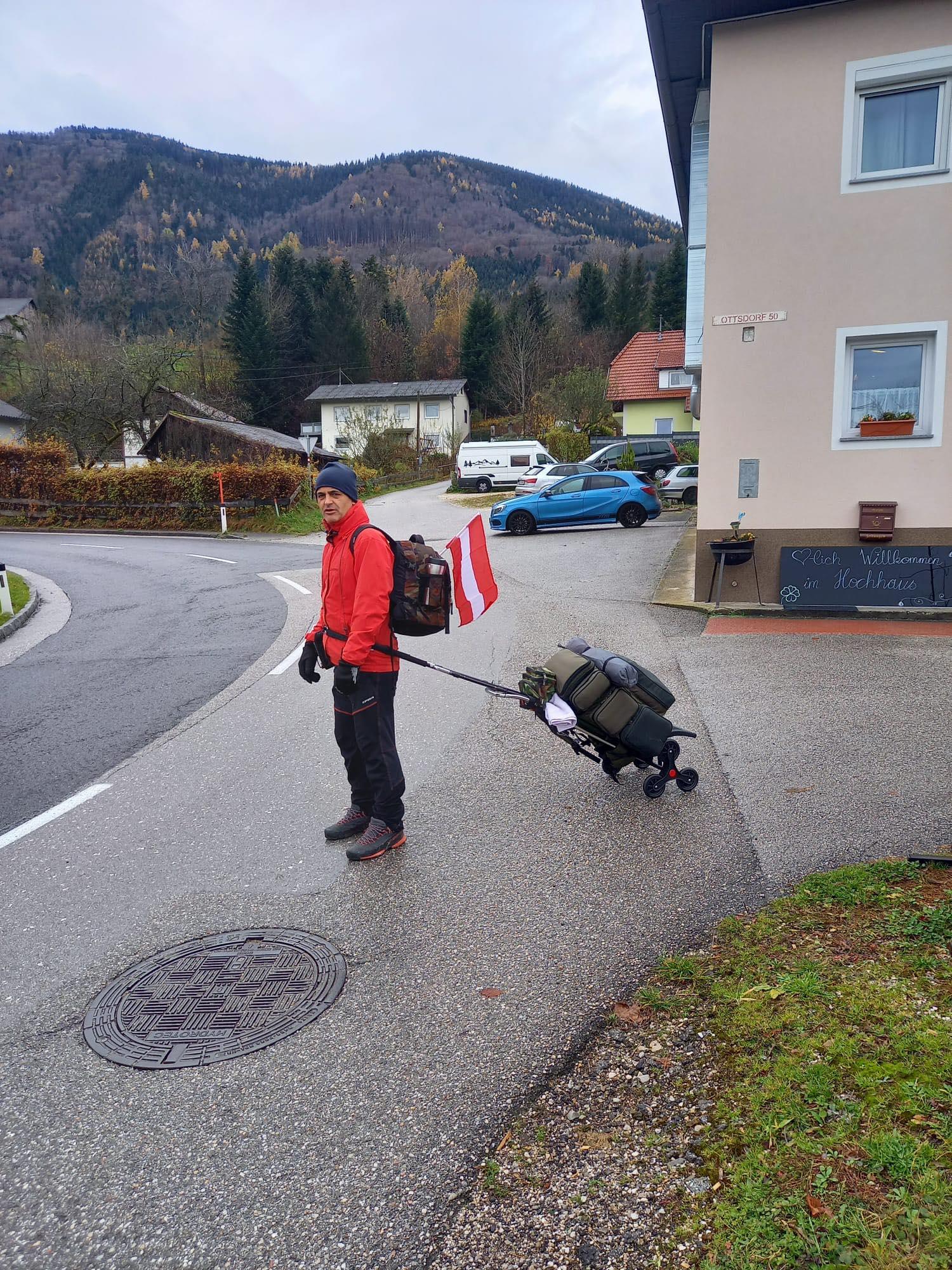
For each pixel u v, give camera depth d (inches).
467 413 2684.5
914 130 390.9
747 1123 94.6
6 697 331.6
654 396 1739.7
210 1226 89.0
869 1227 77.4
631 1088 105.0
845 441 405.7
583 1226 85.7
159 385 1625.2
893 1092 93.5
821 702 259.3
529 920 146.5
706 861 163.6
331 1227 88.1
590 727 192.7
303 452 1633.9
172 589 622.2
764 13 391.2
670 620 406.3
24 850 185.6
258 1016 123.8
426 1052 114.7
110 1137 102.1
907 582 402.6
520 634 383.2
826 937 130.7
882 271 394.9
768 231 403.2
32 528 1245.7
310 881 164.7
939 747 213.3
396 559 167.8
